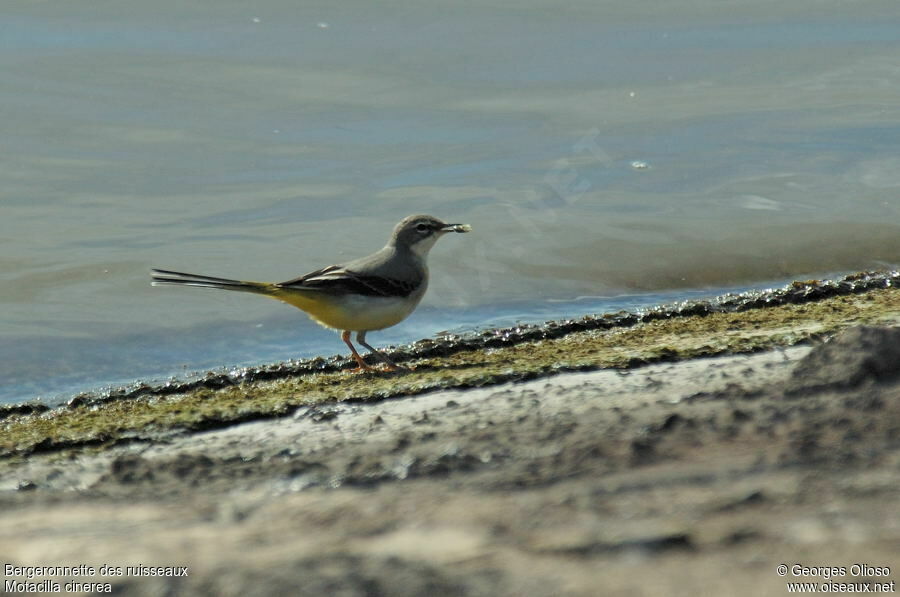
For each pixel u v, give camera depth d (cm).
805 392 877
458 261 1658
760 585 570
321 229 1727
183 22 2575
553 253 1661
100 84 2236
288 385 1183
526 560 622
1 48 2372
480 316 1493
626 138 2053
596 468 771
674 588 573
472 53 2450
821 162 1944
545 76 2355
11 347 1370
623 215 1775
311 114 2145
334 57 2412
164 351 1371
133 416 1074
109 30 2502
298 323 1466
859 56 2427
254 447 933
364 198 1839
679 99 2238
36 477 879
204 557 653
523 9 2705
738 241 1678
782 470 733
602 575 595
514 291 1566
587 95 2250
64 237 1672
